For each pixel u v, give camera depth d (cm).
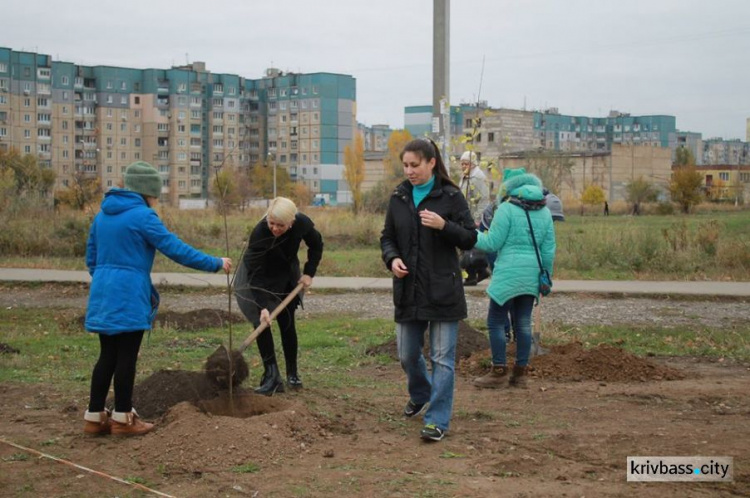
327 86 11100
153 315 602
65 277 1758
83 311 1348
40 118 9781
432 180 592
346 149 9100
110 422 588
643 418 645
